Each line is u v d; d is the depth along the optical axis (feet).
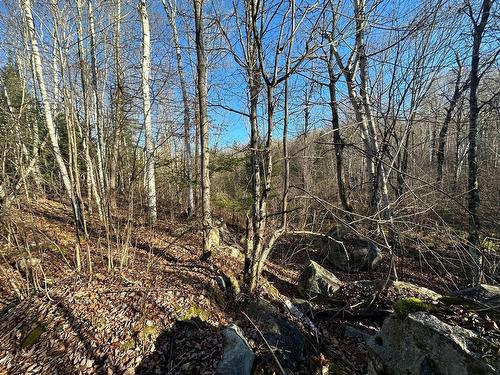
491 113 24.22
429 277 22.86
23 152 18.22
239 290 17.25
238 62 15.67
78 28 17.21
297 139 17.84
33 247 18.48
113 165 17.71
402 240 17.85
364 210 27.86
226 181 39.45
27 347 11.59
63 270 17.20
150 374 10.57
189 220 32.65
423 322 8.78
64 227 23.50
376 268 25.88
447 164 38.52
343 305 18.15
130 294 14.28
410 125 14.90
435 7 12.17
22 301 14.23
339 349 14.46
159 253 21.08
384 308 16.90
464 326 8.75
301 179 27.04
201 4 17.70
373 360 9.91
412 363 8.58
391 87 14.21
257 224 16.26
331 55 17.92
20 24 21.26
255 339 12.93
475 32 21.09
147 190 27.89
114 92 17.40
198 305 14.14
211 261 20.16
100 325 12.24
